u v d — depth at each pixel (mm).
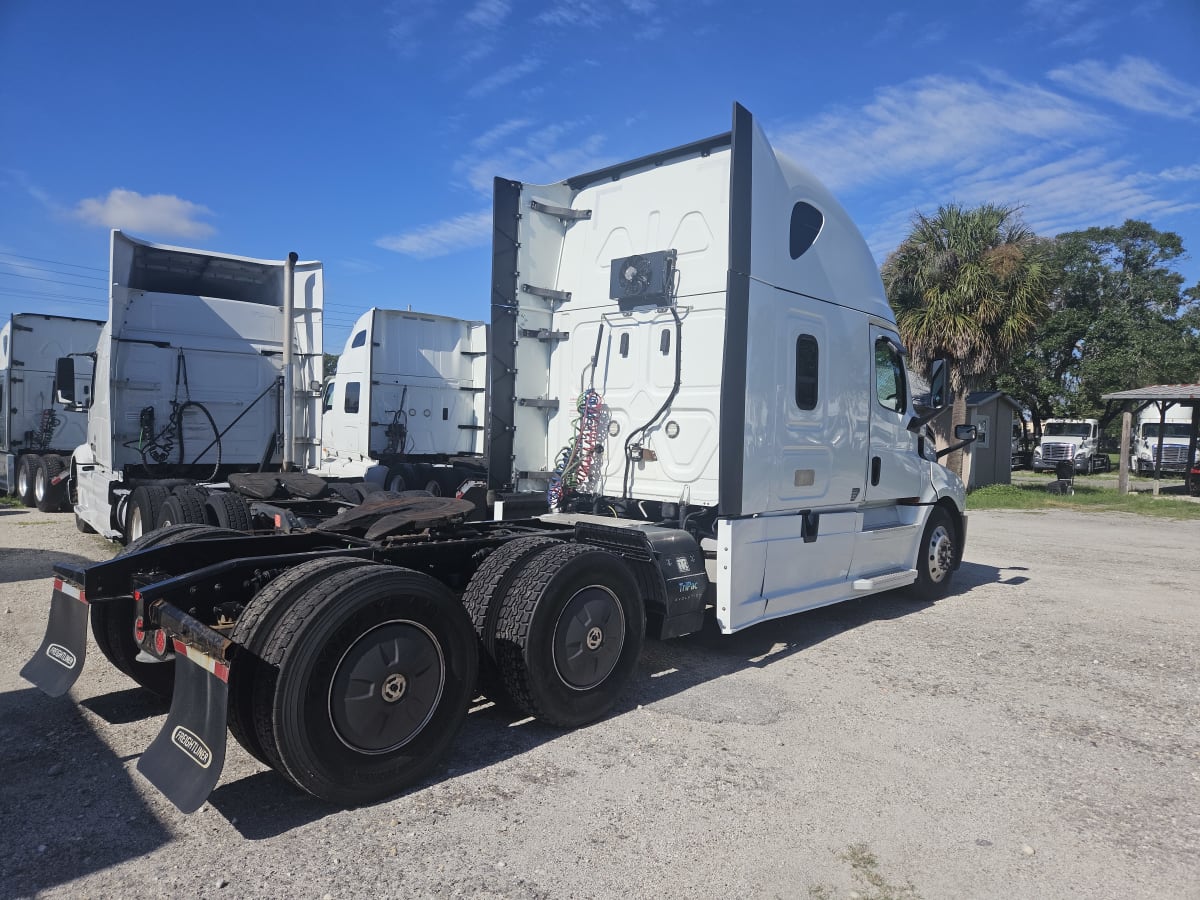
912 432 7625
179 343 8625
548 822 3418
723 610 5316
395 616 3586
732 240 5195
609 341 6297
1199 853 3285
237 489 7383
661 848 3229
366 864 3055
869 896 2936
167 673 4652
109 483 8320
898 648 6293
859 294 6734
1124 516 17484
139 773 3625
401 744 3627
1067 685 5445
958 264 19766
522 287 6488
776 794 3732
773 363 5629
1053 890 2998
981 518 16922
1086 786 3898
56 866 2992
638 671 5570
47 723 4363
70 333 15680
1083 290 40781
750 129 5332
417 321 14234
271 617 3373
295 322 9250
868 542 6910
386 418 13820
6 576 7973
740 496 5336
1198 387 23094
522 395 6555
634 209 6203
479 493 10562
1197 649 6402
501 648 4238
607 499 6387
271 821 3377
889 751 4266
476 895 2871
